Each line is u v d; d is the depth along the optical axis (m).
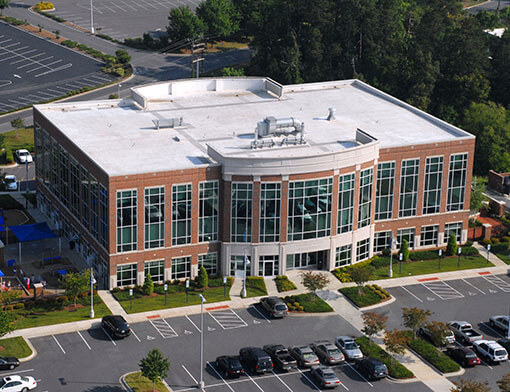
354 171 133.38
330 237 134.25
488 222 155.25
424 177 141.75
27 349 111.69
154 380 101.25
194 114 152.38
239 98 162.00
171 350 113.31
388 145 138.50
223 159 127.88
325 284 126.12
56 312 121.25
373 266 138.00
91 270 120.69
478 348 114.88
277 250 132.25
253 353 108.75
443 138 143.88
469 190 145.50
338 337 115.25
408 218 143.12
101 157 131.50
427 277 135.75
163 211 127.56
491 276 136.88
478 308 127.12
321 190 131.25
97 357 110.94
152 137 140.88
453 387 107.69
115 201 124.44
